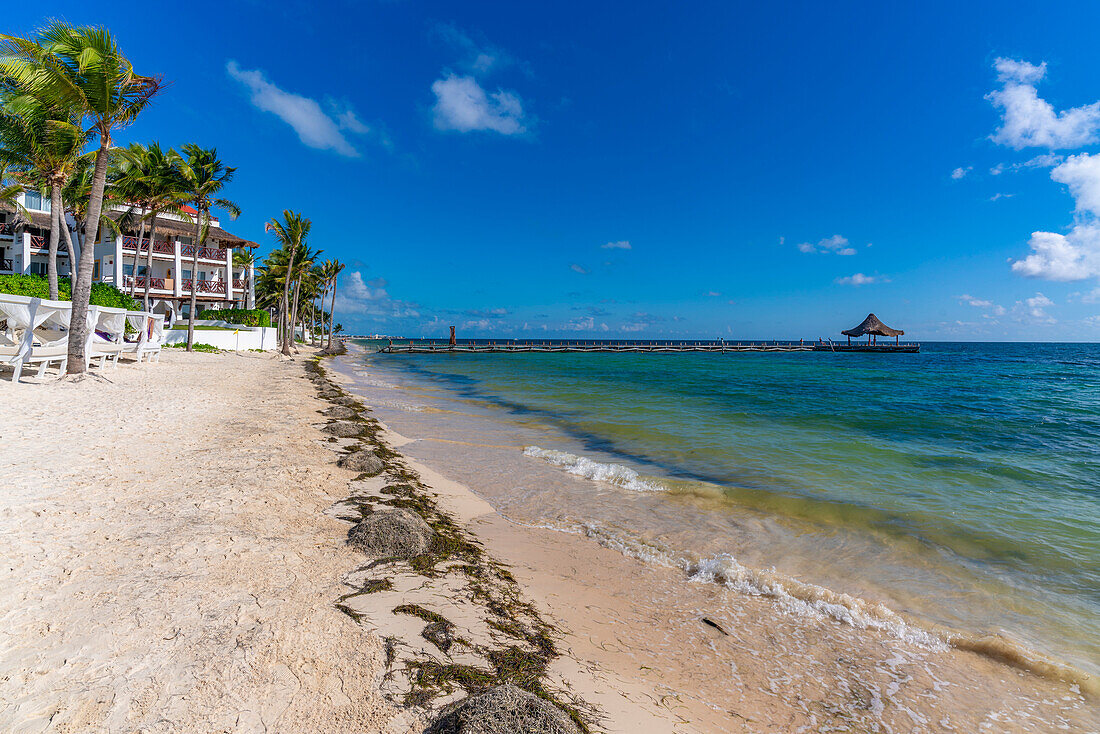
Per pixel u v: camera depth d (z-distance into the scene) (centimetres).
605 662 344
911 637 405
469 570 460
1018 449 1131
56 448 671
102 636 289
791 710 316
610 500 729
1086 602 465
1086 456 1054
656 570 512
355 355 6069
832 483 848
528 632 365
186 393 1300
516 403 1900
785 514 686
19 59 1251
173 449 737
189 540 434
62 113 1411
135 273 3133
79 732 221
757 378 3378
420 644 321
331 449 864
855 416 1606
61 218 2258
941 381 3127
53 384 1183
